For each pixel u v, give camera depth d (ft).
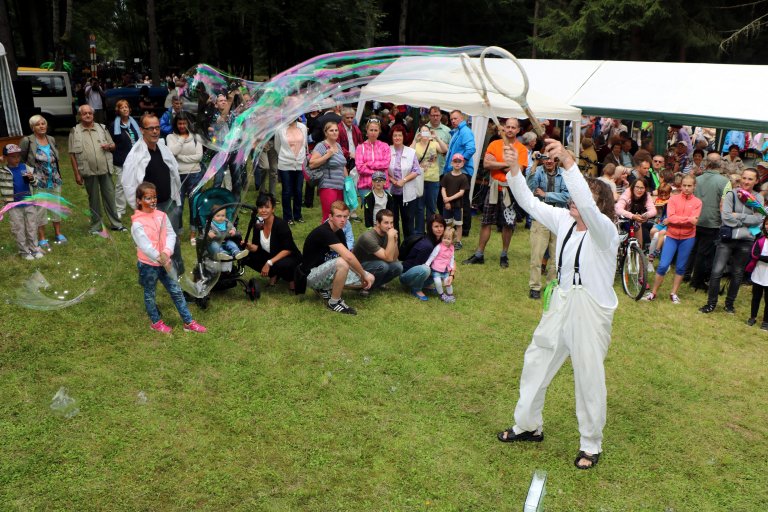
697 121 33.35
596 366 12.03
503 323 20.01
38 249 19.22
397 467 12.23
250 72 98.02
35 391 14.19
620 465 12.81
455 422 14.02
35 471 11.46
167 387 14.75
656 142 35.42
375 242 21.03
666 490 12.10
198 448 12.43
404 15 101.60
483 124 32.78
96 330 17.48
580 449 12.77
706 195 24.27
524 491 11.80
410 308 20.81
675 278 23.52
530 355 12.77
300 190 29.91
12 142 34.78
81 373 15.12
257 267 21.12
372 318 19.70
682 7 81.92
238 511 10.77
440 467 12.31
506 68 28.60
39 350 16.10
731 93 33.63
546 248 22.98
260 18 81.05
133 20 118.42
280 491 11.34
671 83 35.99
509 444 13.29
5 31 49.11
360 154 25.34
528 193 12.57
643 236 28.81
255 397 14.52
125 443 12.46
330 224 20.17
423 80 14.92
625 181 28.30
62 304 16.46
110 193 26.35
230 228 19.17
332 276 19.93
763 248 20.65
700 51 85.35
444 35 116.98
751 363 18.17
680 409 15.26
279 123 17.95
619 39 89.30
